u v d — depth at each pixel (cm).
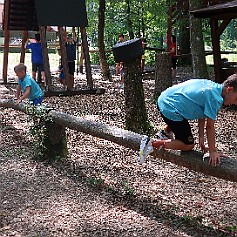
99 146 684
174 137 426
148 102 1087
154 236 391
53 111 599
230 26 3678
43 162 599
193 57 1084
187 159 402
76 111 979
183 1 1856
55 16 1223
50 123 599
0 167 574
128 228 406
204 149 393
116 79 1658
